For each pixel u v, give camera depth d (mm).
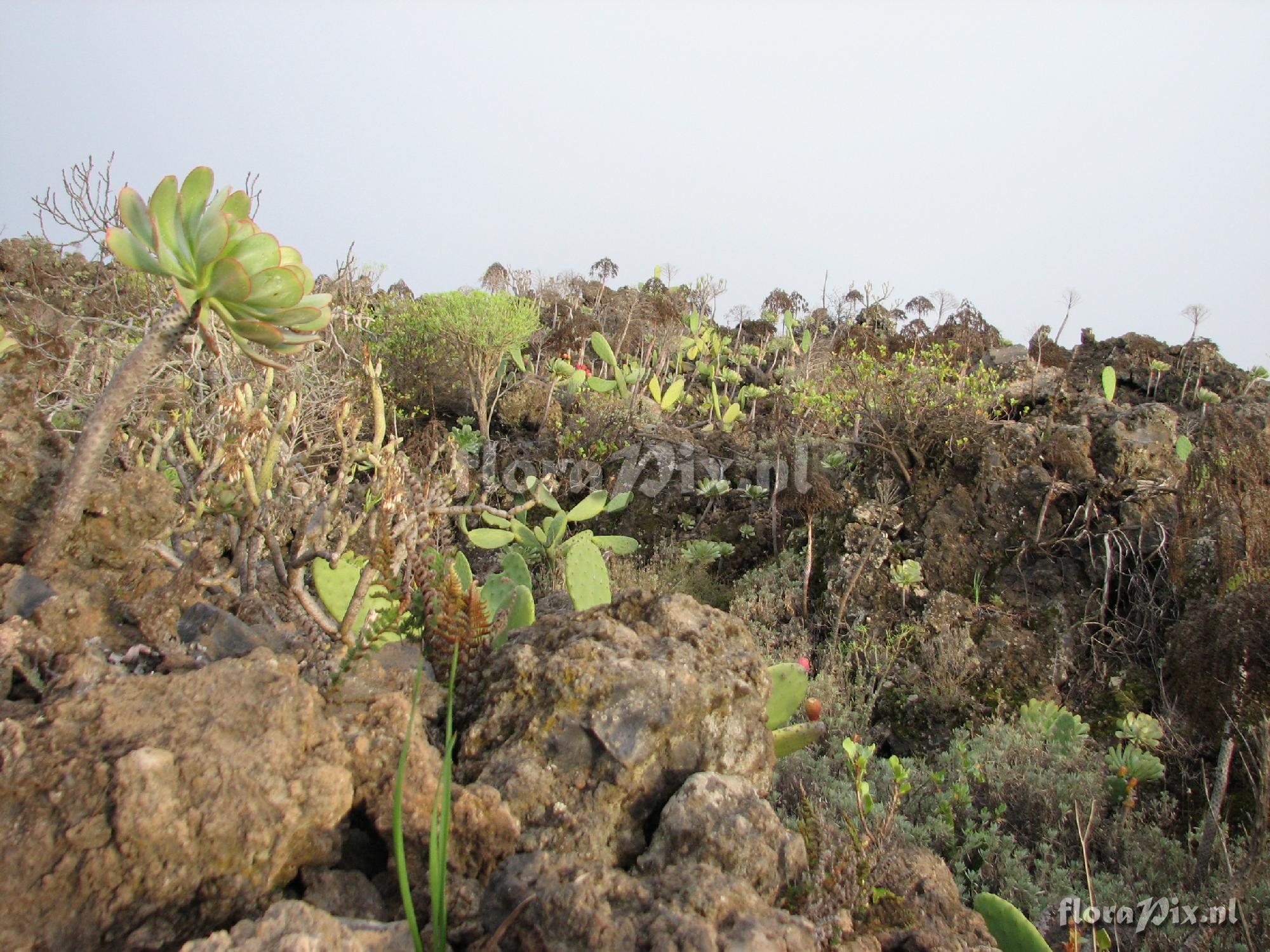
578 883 1651
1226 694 4547
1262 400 8773
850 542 7844
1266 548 5168
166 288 6652
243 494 2398
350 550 2758
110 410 1869
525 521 9891
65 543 2109
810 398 9500
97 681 1739
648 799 2115
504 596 3209
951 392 8180
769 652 7098
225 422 2516
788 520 9055
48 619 1872
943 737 6125
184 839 1461
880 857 2217
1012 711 6215
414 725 1938
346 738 1818
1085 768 5375
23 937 1370
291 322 1853
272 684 1718
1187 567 6406
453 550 2742
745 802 2018
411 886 1768
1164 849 4750
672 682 2201
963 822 4926
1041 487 7535
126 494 2201
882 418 8336
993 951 2242
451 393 11602
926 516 7785
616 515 10312
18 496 2078
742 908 1743
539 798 2039
